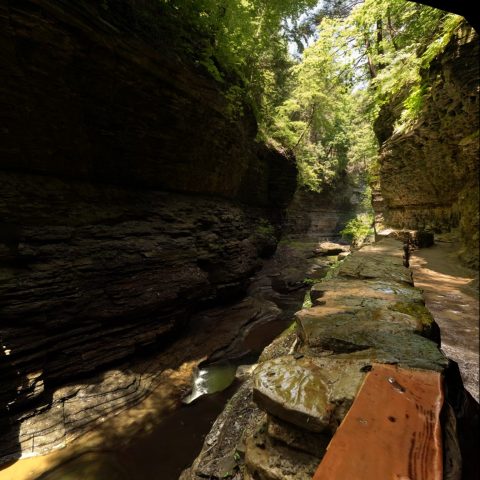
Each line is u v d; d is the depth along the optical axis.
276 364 1.79
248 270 15.51
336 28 14.98
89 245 8.58
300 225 38.75
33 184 7.72
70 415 6.67
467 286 7.55
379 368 1.59
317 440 1.43
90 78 7.89
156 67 9.13
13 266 7.16
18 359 6.49
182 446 6.30
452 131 10.28
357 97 26.12
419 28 13.16
